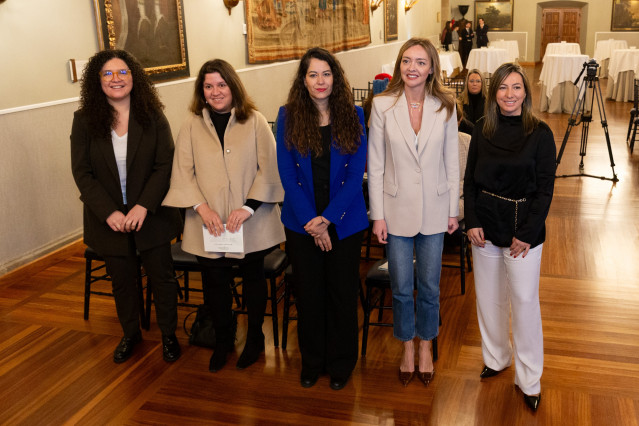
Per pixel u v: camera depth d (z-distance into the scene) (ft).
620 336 11.70
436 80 9.09
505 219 8.93
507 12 75.36
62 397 10.19
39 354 11.66
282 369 10.84
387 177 9.34
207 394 10.14
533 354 9.36
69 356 11.55
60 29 16.33
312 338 10.05
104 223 10.63
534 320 9.23
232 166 10.02
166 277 11.03
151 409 9.77
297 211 9.10
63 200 16.84
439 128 9.10
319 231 9.04
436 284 9.77
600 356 10.98
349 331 9.92
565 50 55.31
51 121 16.20
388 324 11.15
